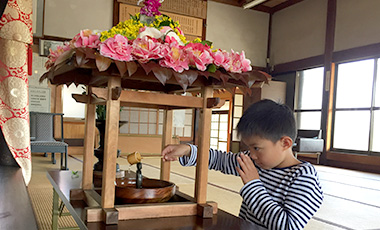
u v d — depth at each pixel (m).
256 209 0.87
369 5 6.07
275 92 7.83
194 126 7.76
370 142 5.90
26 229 0.66
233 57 0.91
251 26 8.30
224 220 0.87
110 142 0.81
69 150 6.29
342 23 6.59
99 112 1.75
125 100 0.82
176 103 0.88
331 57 6.72
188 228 0.79
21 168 1.71
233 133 8.02
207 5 7.76
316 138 6.63
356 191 3.56
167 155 1.05
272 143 0.88
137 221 0.81
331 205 2.80
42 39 6.09
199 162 0.92
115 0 6.70
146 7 1.02
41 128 4.27
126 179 1.08
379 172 5.63
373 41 5.96
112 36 0.84
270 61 8.47
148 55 0.78
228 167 1.13
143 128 7.03
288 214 0.84
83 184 1.03
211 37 7.83
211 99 0.89
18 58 1.71
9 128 1.71
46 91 6.01
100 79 0.98
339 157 6.36
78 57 0.75
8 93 1.70
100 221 0.80
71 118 6.38
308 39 7.38
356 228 2.15
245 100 7.96
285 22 8.09
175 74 0.80
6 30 1.68
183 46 0.85
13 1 1.69
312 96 7.30
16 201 0.91
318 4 7.20
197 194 0.92
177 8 7.39
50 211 2.12
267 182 0.98
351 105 6.36
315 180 0.90
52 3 6.21
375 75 5.90
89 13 6.54
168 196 0.93
